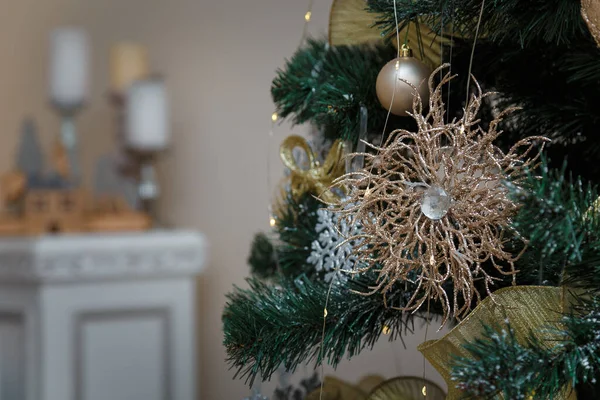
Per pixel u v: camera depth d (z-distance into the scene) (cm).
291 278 67
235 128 184
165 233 172
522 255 50
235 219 184
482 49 59
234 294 62
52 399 160
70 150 193
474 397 43
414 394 62
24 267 160
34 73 209
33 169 196
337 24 63
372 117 60
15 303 164
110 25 206
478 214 46
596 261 42
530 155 58
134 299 169
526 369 41
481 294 53
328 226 60
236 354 54
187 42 192
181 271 173
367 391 78
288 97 64
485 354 41
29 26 209
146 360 171
